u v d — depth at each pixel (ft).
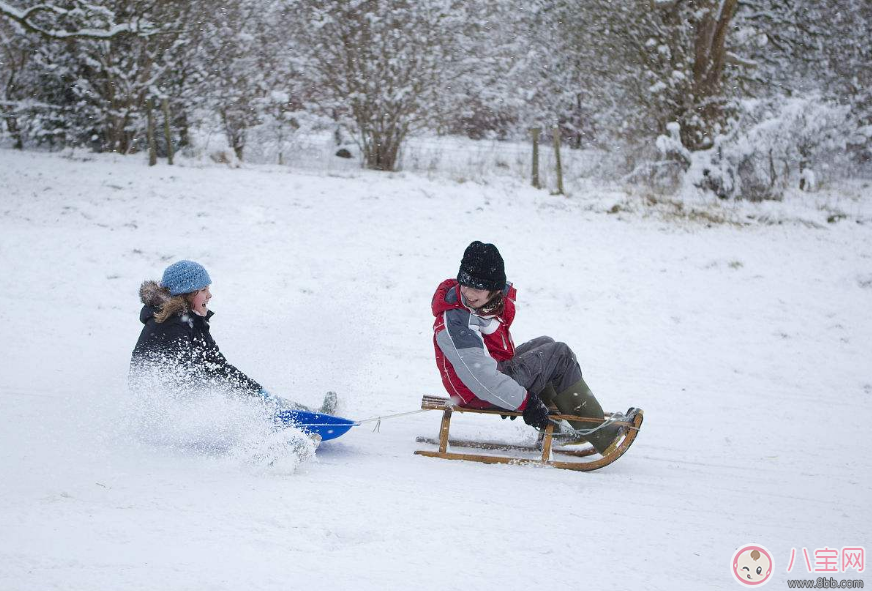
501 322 25.55
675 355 40.88
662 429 31.22
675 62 94.32
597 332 43.86
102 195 71.51
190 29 91.56
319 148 104.88
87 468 22.56
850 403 35.42
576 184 87.15
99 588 15.21
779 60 110.93
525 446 27.45
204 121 95.25
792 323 46.26
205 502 20.16
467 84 97.35
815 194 91.91
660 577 17.52
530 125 118.42
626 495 23.49
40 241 55.11
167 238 57.77
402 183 82.07
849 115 107.96
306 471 23.45
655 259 59.31
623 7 94.99
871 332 45.09
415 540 18.45
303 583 15.88
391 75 90.68
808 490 25.26
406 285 50.39
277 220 65.16
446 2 90.74
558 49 107.45
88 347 37.22
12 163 85.20
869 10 107.45
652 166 90.43
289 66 95.81
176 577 15.80
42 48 92.84
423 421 30.50
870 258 62.08
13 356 35.27
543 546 18.72
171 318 24.66
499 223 68.54
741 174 87.71
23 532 17.70
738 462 27.86
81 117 96.99
